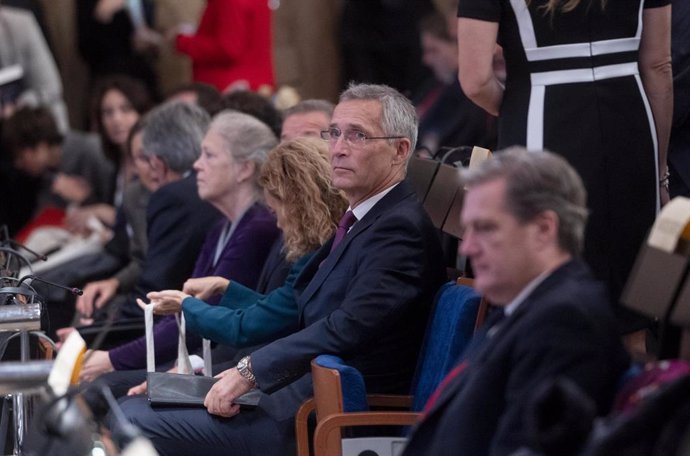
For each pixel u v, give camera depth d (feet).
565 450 19.81
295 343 31.71
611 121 31.96
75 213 58.49
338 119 32.86
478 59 32.45
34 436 24.26
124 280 48.88
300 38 74.28
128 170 52.06
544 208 23.18
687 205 23.76
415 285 31.81
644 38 32.55
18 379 23.63
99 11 74.28
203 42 64.69
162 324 40.01
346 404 30.14
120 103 57.36
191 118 45.62
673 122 36.35
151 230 43.88
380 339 32.50
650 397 20.16
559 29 31.86
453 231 33.76
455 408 23.72
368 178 32.78
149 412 32.91
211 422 32.81
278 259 37.04
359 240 32.55
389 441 29.91
